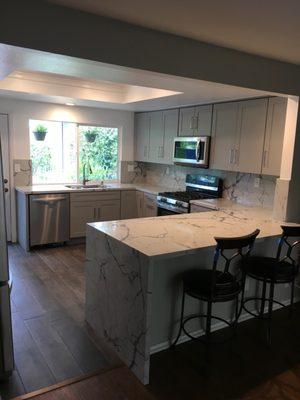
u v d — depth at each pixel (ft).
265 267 9.16
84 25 6.39
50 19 6.07
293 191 10.84
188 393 7.23
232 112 13.28
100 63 6.76
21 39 5.90
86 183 18.83
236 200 14.75
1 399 6.76
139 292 7.57
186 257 8.79
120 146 19.88
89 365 8.05
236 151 13.21
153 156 18.37
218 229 9.63
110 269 8.65
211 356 8.53
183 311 8.76
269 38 7.48
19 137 16.66
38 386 7.31
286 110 11.10
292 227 8.75
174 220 10.57
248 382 7.61
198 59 7.86
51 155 18.12
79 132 18.65
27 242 15.81
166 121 17.12
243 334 9.57
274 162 11.71
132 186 19.02
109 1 5.86
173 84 10.41
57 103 17.07
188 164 15.64
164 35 7.30
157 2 5.83
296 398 7.16
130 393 3.99
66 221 16.71
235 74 8.54
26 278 12.80
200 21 6.63
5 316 7.14
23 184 17.12
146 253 7.35
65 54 6.31
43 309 10.55
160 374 7.82
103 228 9.27
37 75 13.53
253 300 10.55
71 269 13.84
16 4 5.78
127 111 19.44
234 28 6.95
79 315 10.30
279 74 9.43
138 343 7.68
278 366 8.20
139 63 7.09
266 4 5.71
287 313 10.88
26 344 8.76
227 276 8.11
